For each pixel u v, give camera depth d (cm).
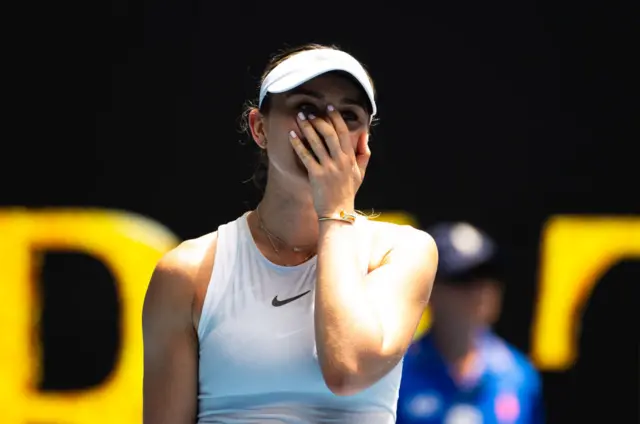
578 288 1519
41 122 1502
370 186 1503
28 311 1485
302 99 688
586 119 1523
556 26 1524
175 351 700
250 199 1484
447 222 1507
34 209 1497
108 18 1507
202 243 712
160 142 1500
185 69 1505
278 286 686
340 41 1513
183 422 706
